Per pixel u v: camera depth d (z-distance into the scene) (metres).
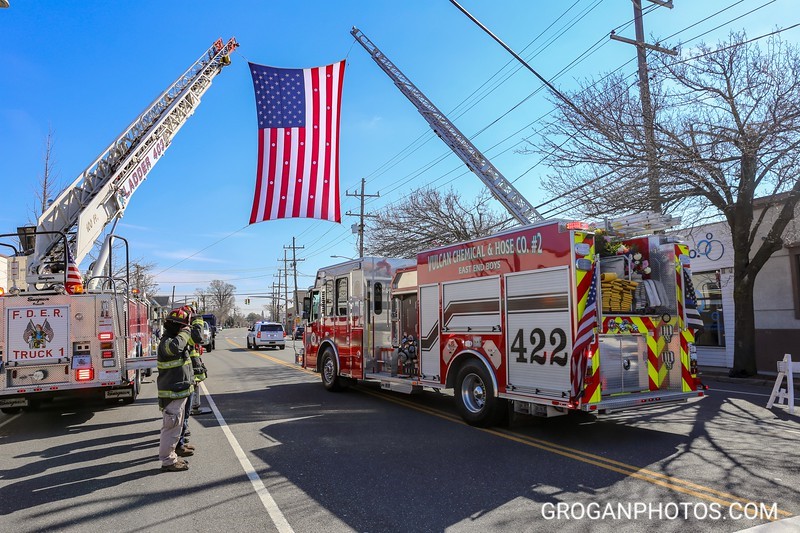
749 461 6.05
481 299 8.26
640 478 5.52
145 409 10.49
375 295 11.45
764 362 15.82
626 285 7.62
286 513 4.75
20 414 10.19
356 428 8.27
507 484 5.43
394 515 4.65
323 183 12.12
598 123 13.36
